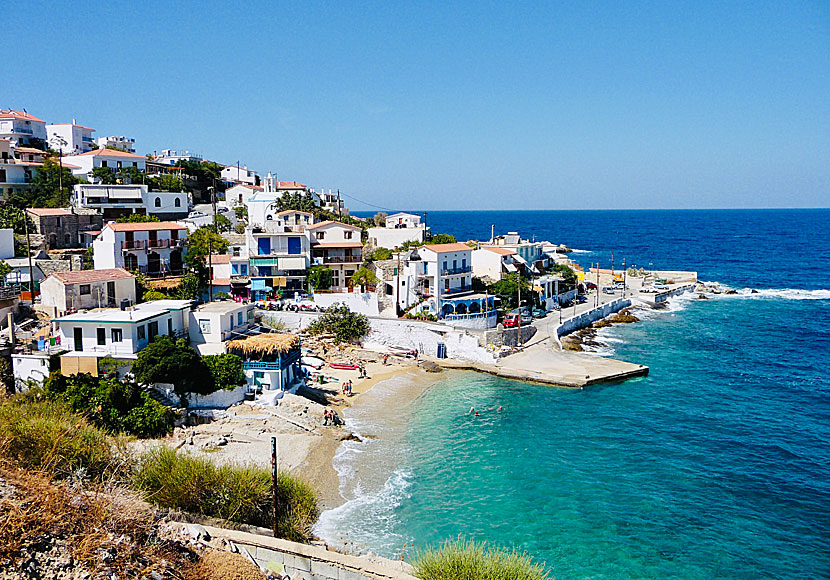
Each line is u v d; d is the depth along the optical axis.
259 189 138.75
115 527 22.53
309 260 90.38
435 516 38.16
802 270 177.00
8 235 77.19
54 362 48.50
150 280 78.94
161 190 113.25
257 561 27.05
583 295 116.50
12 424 31.03
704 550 35.47
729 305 122.62
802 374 72.31
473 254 104.31
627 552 35.03
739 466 46.72
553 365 72.56
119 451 35.66
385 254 102.19
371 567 26.80
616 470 45.59
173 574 21.62
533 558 33.97
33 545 19.73
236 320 60.62
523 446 49.69
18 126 121.25
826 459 48.12
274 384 54.03
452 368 72.44
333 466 44.38
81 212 92.00
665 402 61.62
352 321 76.94
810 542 36.53
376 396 61.03
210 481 32.66
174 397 50.03
